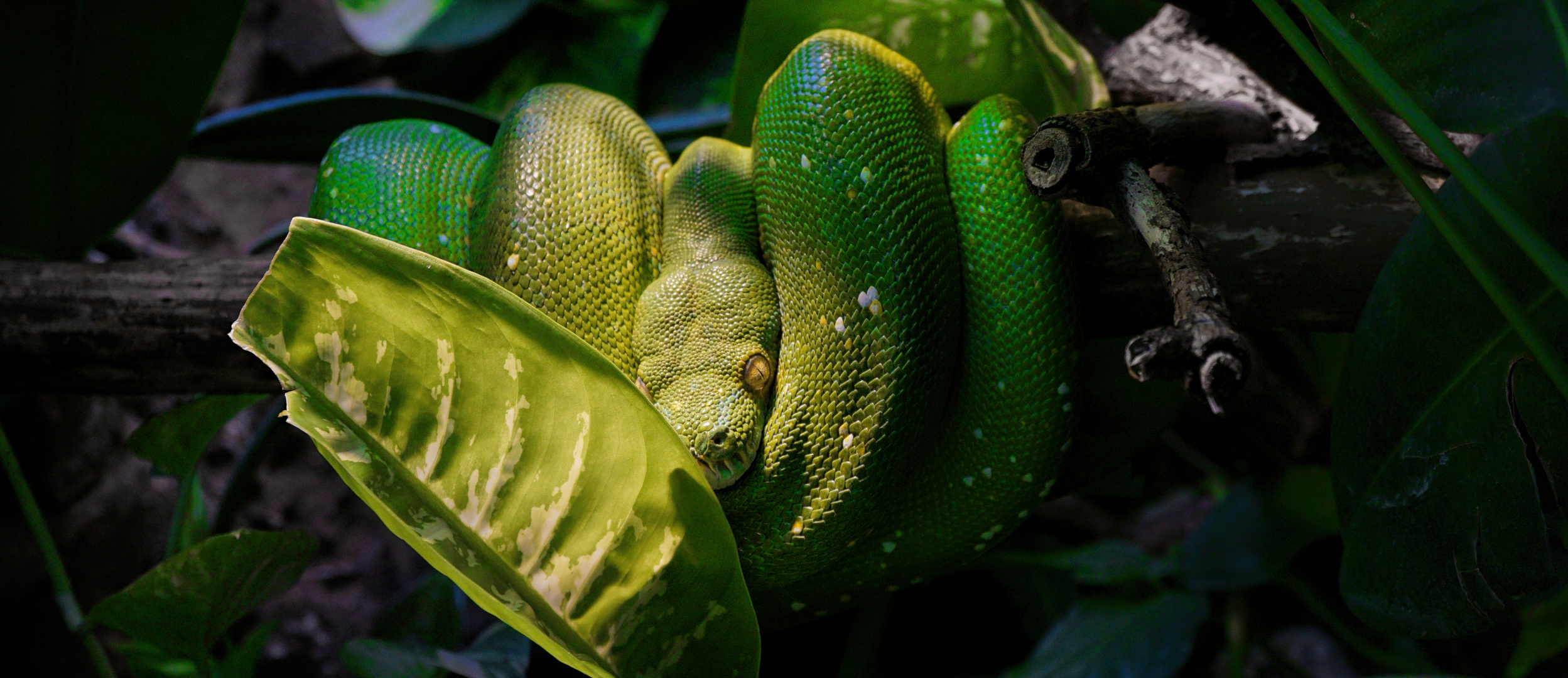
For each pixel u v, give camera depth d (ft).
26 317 2.60
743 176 2.56
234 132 2.83
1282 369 3.03
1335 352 2.88
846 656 2.94
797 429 2.42
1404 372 2.35
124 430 3.35
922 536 2.49
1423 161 2.46
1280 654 3.34
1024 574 3.32
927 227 2.43
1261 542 2.98
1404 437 2.35
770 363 2.46
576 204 2.47
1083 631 3.00
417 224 2.50
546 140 2.48
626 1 3.90
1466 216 2.31
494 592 2.28
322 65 4.38
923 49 2.69
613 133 2.53
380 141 2.53
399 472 2.27
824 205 2.43
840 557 2.44
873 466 2.41
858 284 2.42
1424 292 2.33
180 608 2.51
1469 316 2.31
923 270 2.42
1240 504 3.02
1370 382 2.36
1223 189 2.48
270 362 2.25
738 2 3.88
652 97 3.85
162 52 2.64
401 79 4.47
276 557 2.51
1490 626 2.32
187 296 2.61
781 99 2.46
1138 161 2.32
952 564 2.50
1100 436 2.58
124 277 2.62
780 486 2.41
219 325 2.61
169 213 3.86
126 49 2.63
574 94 2.53
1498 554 2.31
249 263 2.63
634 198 2.52
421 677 2.64
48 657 3.12
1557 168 2.28
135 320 2.61
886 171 2.43
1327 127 2.47
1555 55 2.18
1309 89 2.46
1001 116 2.45
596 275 2.47
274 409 2.83
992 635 3.38
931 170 2.45
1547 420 2.29
